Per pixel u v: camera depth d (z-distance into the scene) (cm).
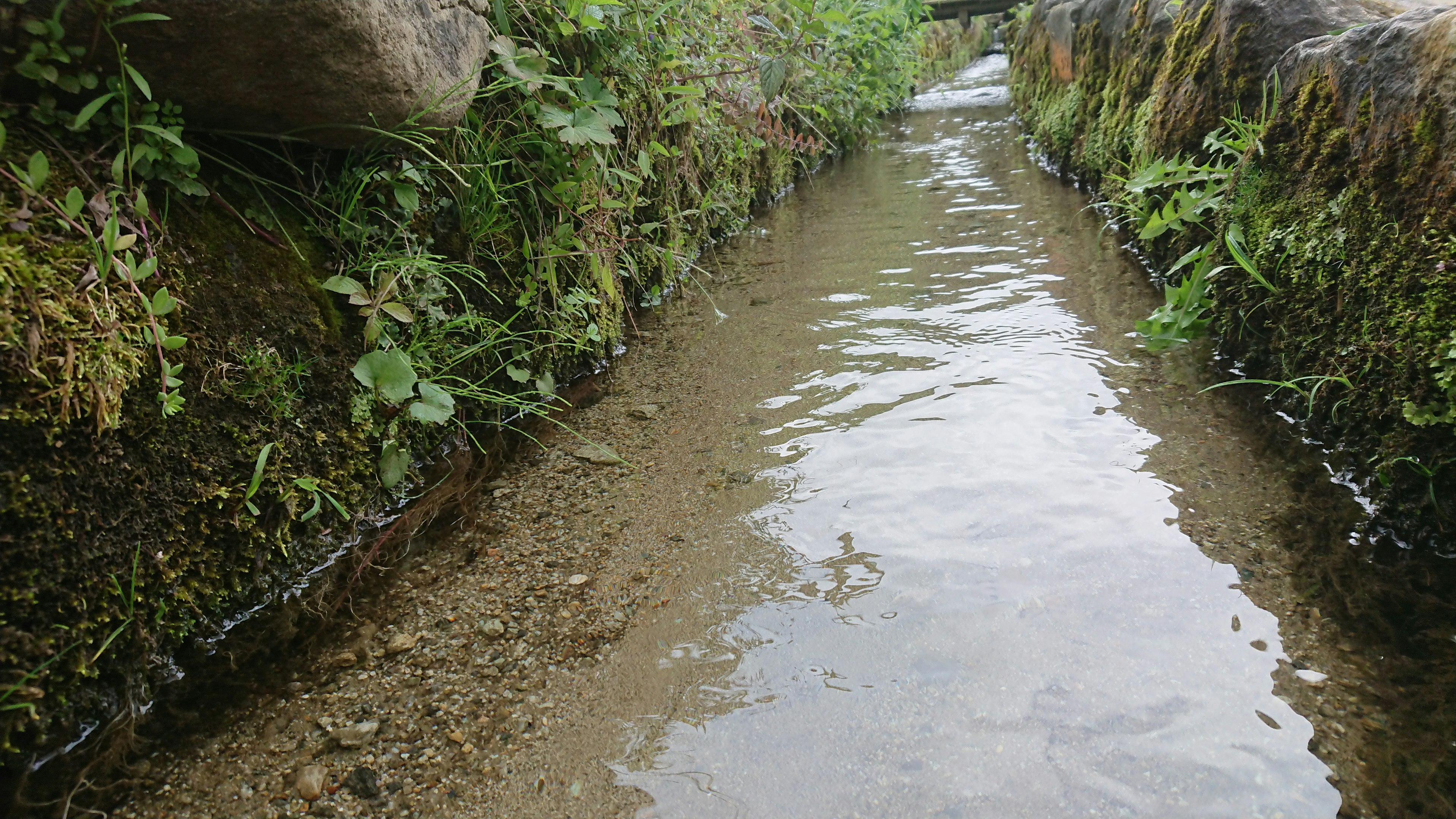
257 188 187
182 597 161
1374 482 186
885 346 296
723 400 266
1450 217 174
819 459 224
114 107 153
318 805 135
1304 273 223
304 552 189
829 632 162
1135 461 211
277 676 162
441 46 197
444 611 178
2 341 125
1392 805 120
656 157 362
